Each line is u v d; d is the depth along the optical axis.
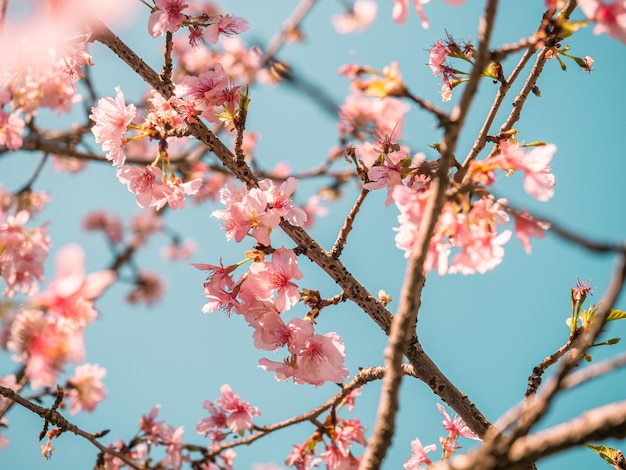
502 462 1.75
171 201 3.63
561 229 1.86
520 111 3.41
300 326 3.31
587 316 3.32
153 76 3.64
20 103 4.13
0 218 3.91
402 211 2.61
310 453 3.66
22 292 3.82
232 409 4.12
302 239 3.39
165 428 4.47
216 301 3.49
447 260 2.62
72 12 3.30
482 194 2.46
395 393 1.92
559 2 2.34
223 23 3.81
